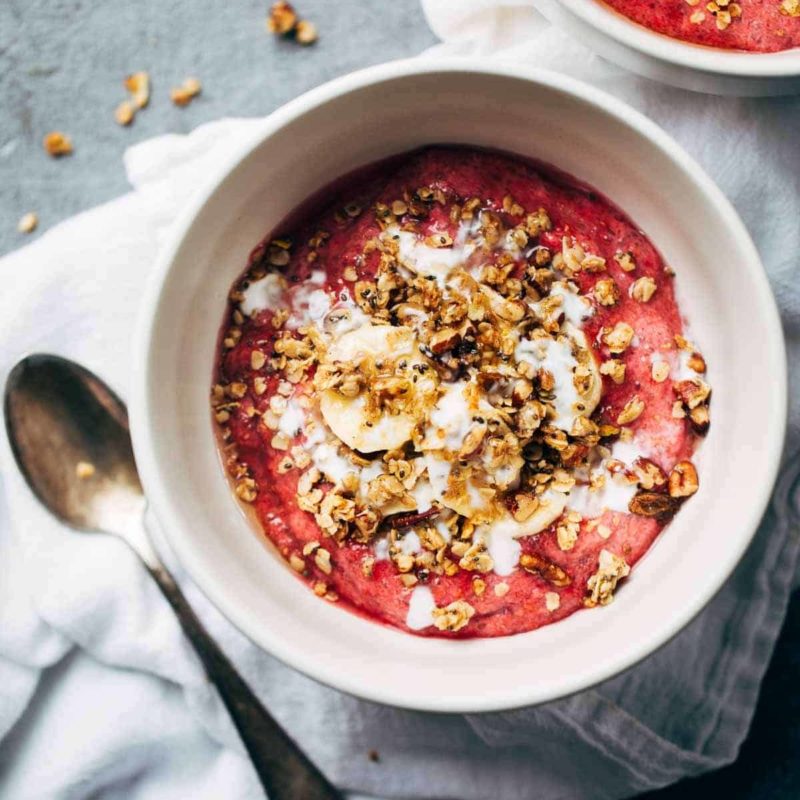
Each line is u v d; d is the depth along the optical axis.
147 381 0.45
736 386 0.46
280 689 0.52
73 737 0.52
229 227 0.46
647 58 0.48
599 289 0.47
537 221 0.47
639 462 0.46
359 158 0.47
